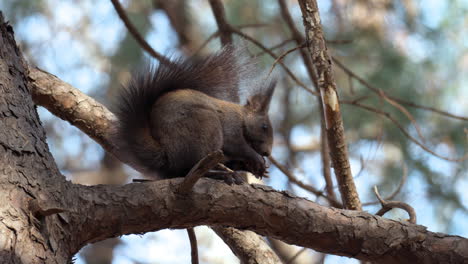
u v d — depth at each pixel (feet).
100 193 22.07
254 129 33.94
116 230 22.27
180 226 23.29
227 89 31.81
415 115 47.70
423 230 24.17
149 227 22.80
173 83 29.30
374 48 50.01
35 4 54.13
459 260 23.79
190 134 26.96
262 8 56.13
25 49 55.83
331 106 26.53
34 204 19.30
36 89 31.83
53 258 19.43
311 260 54.95
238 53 32.24
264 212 23.41
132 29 37.27
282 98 61.93
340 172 28.53
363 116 47.09
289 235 23.77
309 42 25.90
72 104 32.19
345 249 24.04
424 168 48.62
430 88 49.93
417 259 23.93
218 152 20.90
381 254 23.97
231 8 55.77
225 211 23.15
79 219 21.20
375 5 52.47
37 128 22.06
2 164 20.03
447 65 50.47
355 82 48.57
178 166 26.86
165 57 29.68
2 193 19.33
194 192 22.82
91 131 32.14
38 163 20.84
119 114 28.04
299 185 36.96
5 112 21.45
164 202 22.53
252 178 36.22
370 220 24.11
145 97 28.14
